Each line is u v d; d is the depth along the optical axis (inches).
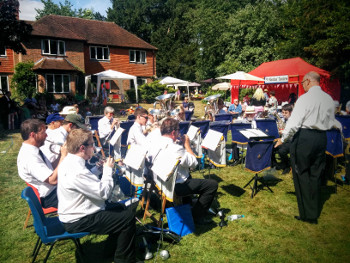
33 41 738.2
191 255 106.4
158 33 1390.3
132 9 1438.2
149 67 983.6
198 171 211.6
